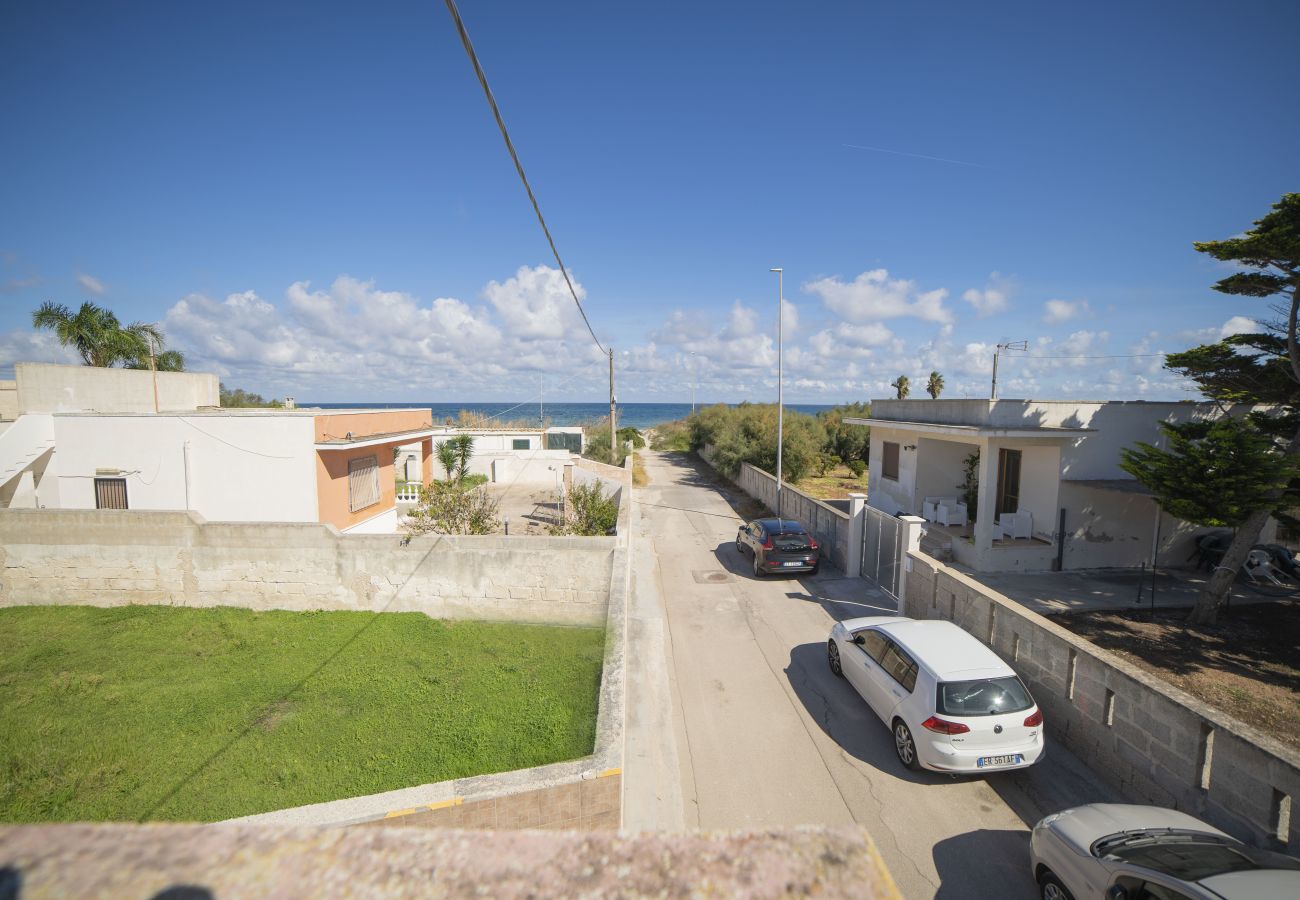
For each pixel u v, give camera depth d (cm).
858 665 879
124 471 1536
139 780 692
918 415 1850
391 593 1223
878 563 1416
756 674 989
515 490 3020
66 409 1886
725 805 675
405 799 544
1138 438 1505
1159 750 637
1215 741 578
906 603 1191
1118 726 691
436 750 743
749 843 100
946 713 691
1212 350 1217
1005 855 603
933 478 1877
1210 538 1472
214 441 1527
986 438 1432
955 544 1572
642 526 2180
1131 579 1402
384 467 1873
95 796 664
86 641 1084
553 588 1195
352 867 90
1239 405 1464
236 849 92
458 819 545
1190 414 1491
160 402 2102
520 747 748
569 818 571
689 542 1938
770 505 2422
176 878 85
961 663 738
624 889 89
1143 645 1016
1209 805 580
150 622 1169
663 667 1013
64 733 791
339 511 1638
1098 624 1116
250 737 778
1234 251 1047
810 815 660
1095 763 723
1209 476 1009
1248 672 920
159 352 2623
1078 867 500
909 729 726
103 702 870
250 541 1227
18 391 1817
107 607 1248
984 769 673
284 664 996
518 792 555
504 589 1203
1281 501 1005
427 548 1209
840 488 2928
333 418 1608
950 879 573
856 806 674
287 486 1530
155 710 848
